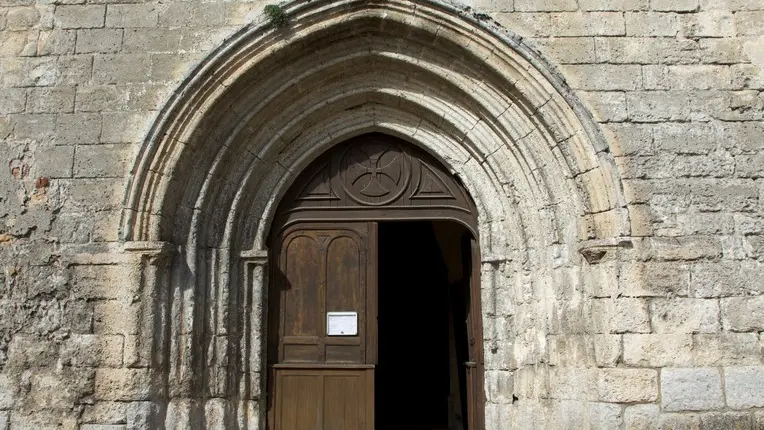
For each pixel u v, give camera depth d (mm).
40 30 7418
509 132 7402
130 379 6652
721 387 6434
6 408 6660
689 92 7043
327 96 7859
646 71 7102
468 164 7820
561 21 7262
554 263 7098
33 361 6730
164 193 6949
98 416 6613
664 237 6711
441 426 11914
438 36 7273
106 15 7430
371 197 8086
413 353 14031
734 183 6840
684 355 6484
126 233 6840
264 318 7637
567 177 7066
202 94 7102
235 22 7379
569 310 6871
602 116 6988
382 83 7883
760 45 7137
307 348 7805
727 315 6566
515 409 7203
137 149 7059
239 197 7602
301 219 8055
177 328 7000
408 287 14273
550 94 7008
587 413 6594
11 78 7301
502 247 7496
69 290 6848
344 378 7730
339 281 7934
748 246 6707
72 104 7230
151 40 7359
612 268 6629
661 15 7242
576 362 6742
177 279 7094
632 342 6496
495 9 7324
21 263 6906
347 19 7270
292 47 7289
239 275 7578
